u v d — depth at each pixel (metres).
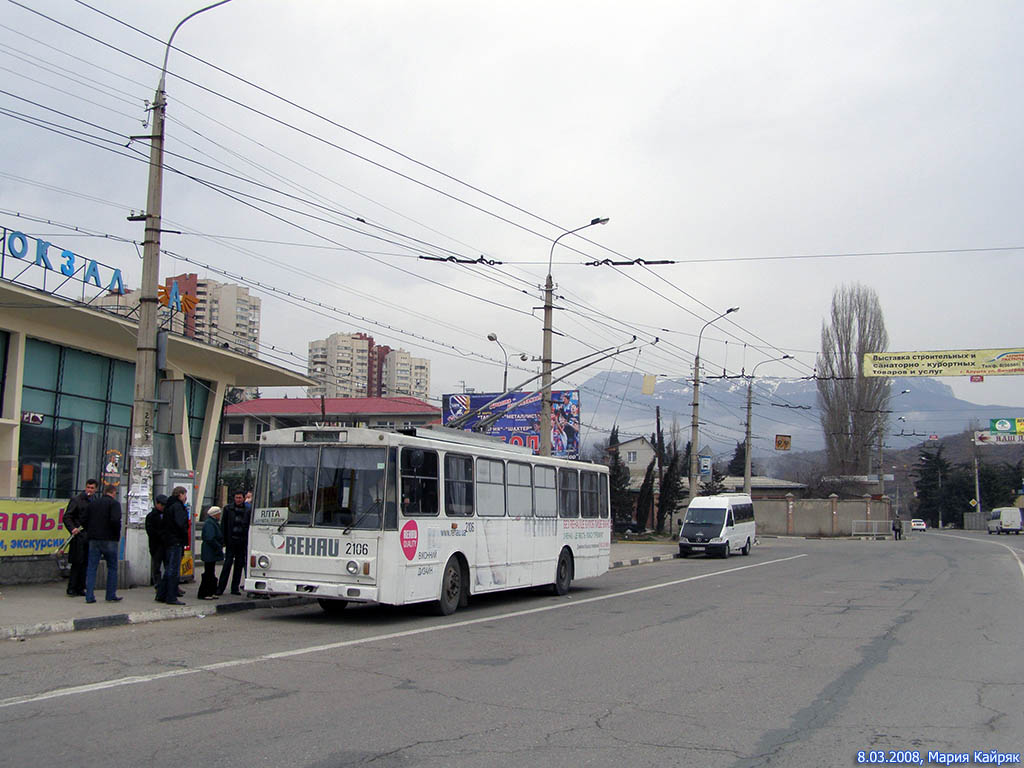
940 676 10.09
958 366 33.00
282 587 13.80
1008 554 41.31
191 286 53.78
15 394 21.69
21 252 20.08
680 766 6.36
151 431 16.06
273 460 14.30
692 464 41.81
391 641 11.99
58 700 7.89
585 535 21.08
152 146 15.66
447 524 15.12
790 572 27.98
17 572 15.59
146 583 16.27
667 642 12.45
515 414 40.97
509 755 6.52
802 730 7.51
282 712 7.62
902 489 142.38
